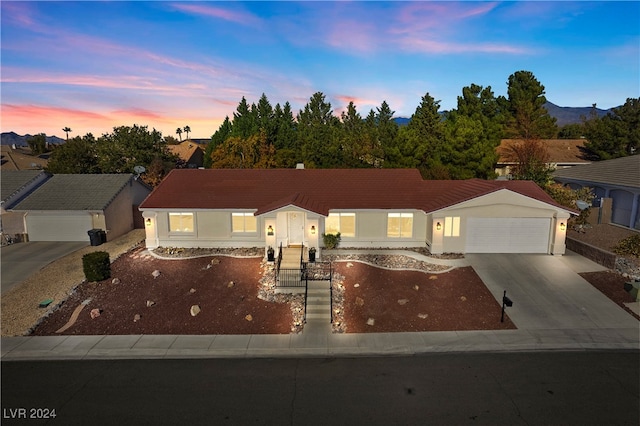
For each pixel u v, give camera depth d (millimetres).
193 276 19891
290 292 17953
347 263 21125
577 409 10305
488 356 13086
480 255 22125
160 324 15352
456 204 21781
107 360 13023
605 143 43281
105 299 17531
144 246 25047
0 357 13125
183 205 23891
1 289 18906
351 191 25000
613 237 24438
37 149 77625
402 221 23797
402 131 37969
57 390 11344
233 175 27047
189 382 11711
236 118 56438
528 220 22172
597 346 13578
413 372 12172
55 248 25812
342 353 13352
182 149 68938
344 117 59781
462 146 35094
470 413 10180
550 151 45562
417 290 18000
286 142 48469
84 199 28266
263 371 12312
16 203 27812
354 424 9797
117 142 42344
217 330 14922
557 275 19297
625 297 16969
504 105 55188
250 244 24188
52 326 15250
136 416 10148
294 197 22484
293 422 9875
